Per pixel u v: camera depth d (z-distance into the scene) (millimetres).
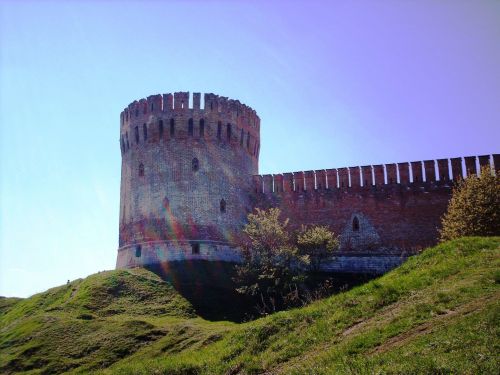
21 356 45312
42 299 63812
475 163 67688
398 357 20062
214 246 70375
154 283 61625
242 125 78500
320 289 54250
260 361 26250
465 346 19406
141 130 75625
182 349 41188
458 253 31109
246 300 58062
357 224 70688
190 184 72125
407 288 27781
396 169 70625
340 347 23484
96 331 47906
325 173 73812
